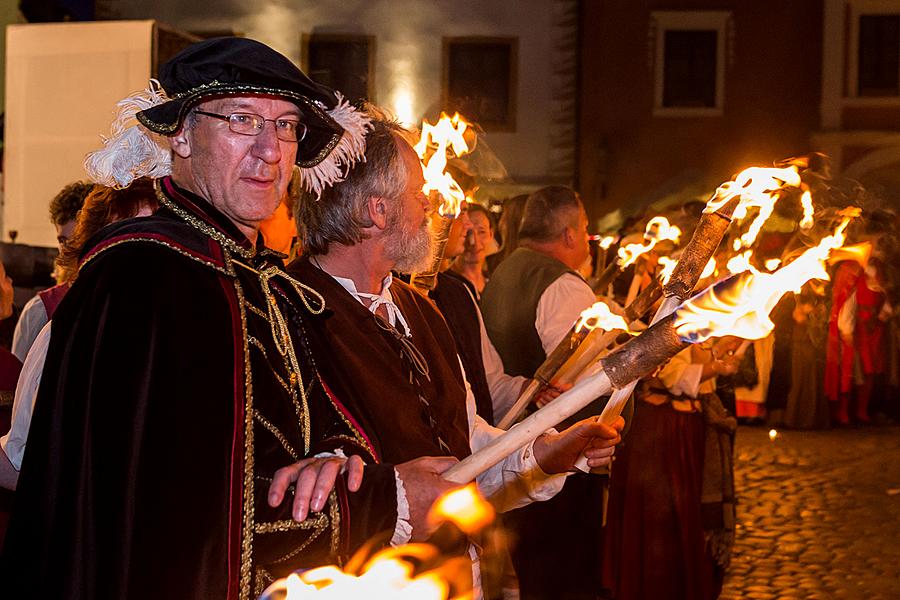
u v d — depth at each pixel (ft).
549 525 10.75
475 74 57.36
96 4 56.54
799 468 23.00
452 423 6.50
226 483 4.58
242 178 5.12
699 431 12.77
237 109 5.09
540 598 10.69
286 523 4.72
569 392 4.77
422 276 8.70
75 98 22.20
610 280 11.23
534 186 57.31
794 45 57.00
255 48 5.10
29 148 22.50
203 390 4.63
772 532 17.67
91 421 4.48
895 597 14.40
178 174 5.26
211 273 4.96
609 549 12.71
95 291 4.68
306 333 5.55
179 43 22.77
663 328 4.54
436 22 57.00
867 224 10.03
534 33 57.36
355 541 4.83
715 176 57.26
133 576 4.34
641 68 57.36
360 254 6.32
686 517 12.55
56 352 4.66
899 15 56.18
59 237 9.29
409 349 6.32
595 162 57.21
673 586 12.50
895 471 22.72
